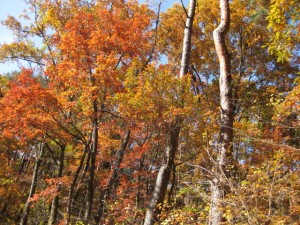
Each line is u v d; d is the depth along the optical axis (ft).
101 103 35.40
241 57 57.26
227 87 24.45
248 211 15.84
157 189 26.61
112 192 44.27
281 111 20.66
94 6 46.73
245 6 52.49
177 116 28.25
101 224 38.04
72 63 34.45
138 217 36.32
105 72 33.04
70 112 39.63
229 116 23.41
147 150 43.55
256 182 17.69
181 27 54.19
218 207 17.71
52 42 46.96
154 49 45.96
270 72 56.24
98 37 34.53
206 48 57.06
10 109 34.04
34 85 33.81
